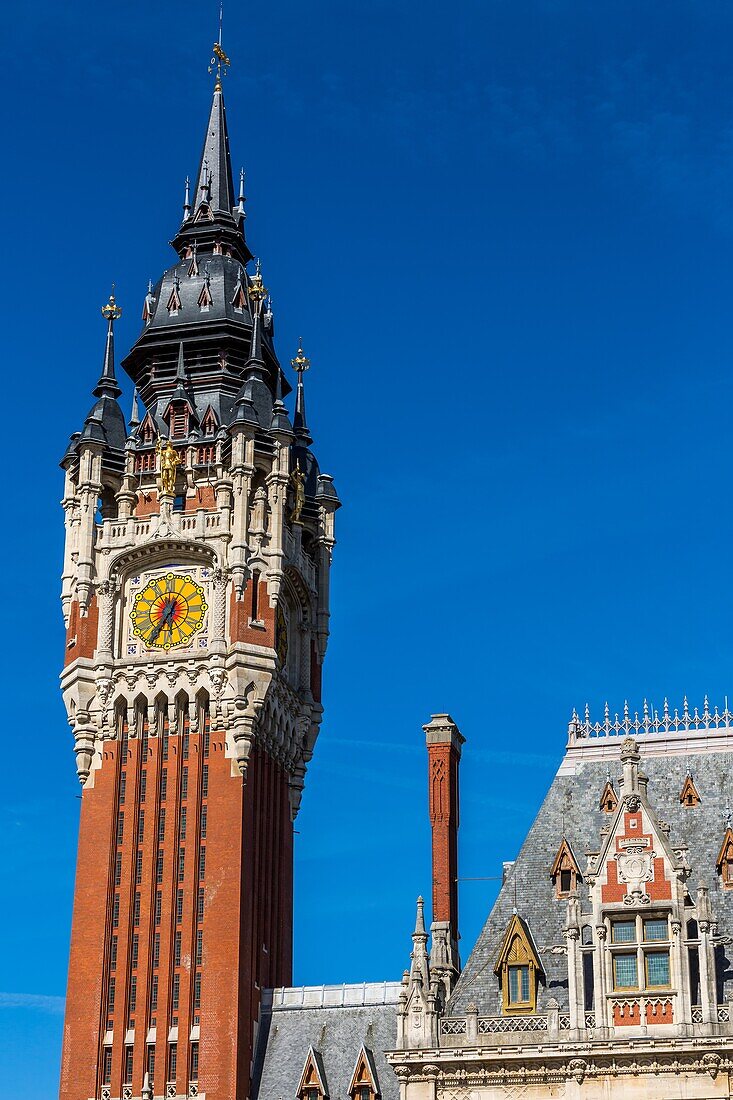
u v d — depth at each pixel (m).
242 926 136.12
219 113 167.00
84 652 144.00
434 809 126.00
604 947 108.62
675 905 108.00
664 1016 106.88
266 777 145.00
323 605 153.38
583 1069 106.88
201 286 156.50
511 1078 108.06
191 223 161.50
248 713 140.50
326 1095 130.25
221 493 145.38
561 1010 109.88
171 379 153.62
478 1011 111.94
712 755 118.00
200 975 135.62
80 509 147.00
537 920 114.75
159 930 137.62
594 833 117.12
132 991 136.62
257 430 146.75
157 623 144.12
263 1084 133.00
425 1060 109.06
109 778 141.75
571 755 120.94
